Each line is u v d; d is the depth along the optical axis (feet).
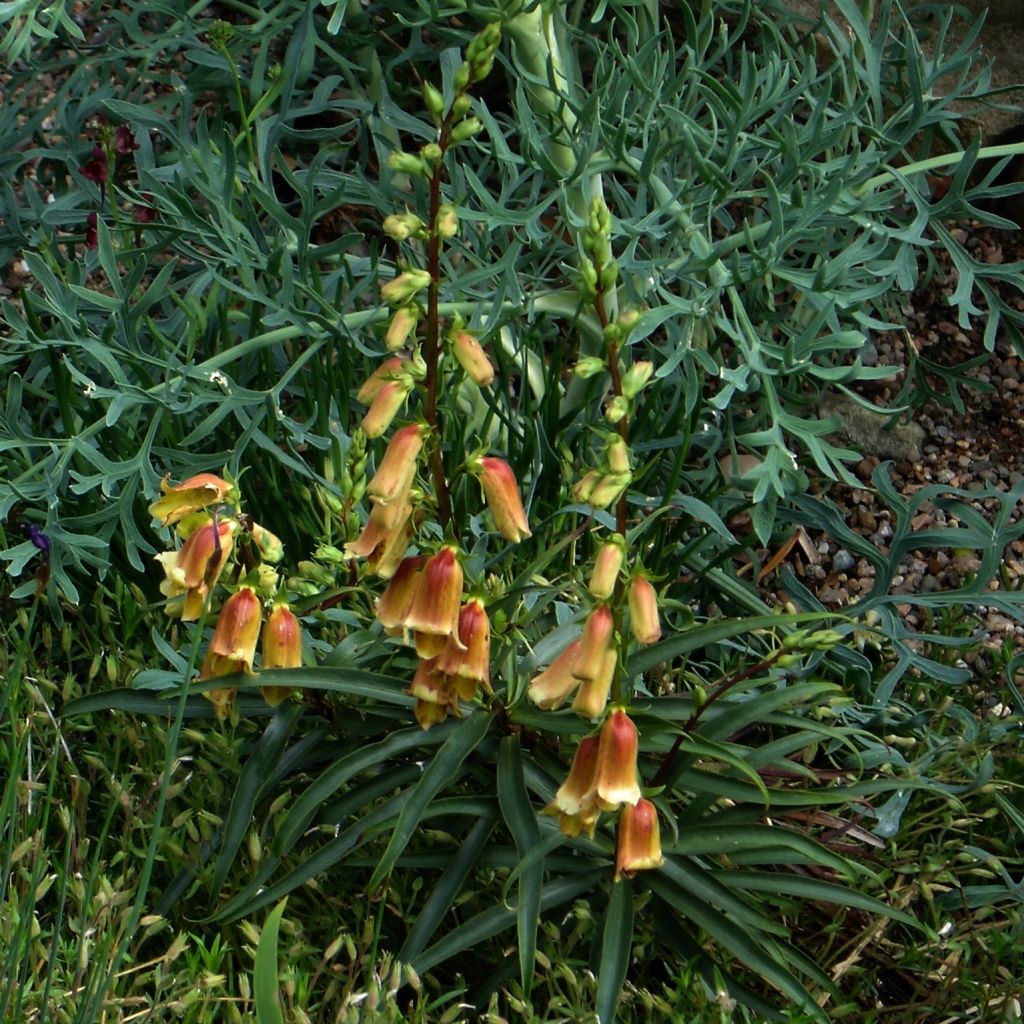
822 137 9.86
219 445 10.39
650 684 9.31
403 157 6.23
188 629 9.09
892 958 8.34
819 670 10.06
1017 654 9.74
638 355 12.05
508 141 12.75
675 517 10.40
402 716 7.93
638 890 7.63
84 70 11.56
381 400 6.50
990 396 12.95
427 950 7.34
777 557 10.18
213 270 9.71
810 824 8.62
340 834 7.92
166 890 8.00
